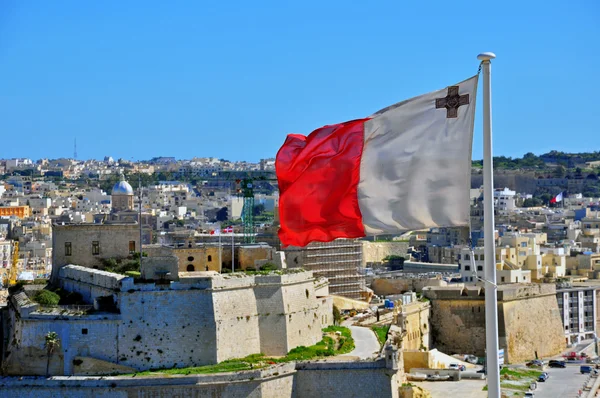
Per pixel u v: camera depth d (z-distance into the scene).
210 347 176.12
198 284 177.25
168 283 177.12
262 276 186.12
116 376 172.12
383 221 77.62
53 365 176.25
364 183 78.19
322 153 79.31
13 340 182.75
